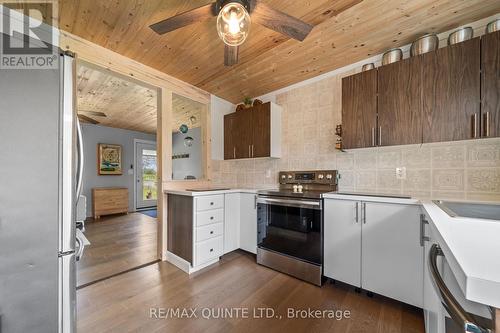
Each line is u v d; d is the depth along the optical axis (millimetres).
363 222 1792
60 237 991
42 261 927
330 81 2594
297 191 2488
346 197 1888
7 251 854
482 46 1489
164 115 2711
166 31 1516
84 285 2010
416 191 1976
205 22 1821
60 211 989
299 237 2170
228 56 1836
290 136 2924
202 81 2918
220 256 2648
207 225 2422
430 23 1782
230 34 1479
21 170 883
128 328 1451
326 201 2014
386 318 1553
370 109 1962
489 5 1576
